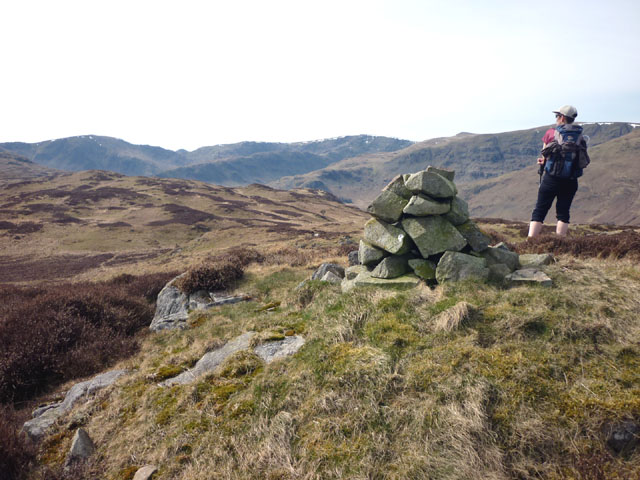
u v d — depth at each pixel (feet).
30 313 35.12
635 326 15.01
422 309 18.89
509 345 14.71
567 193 27.84
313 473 11.93
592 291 17.88
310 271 48.91
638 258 23.71
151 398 19.13
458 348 14.94
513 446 11.14
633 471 9.55
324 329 19.95
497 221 145.89
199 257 126.11
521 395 12.23
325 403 14.28
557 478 10.03
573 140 25.53
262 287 43.73
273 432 13.85
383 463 11.69
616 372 12.62
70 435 18.11
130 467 14.92
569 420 11.19
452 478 10.61
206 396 17.70
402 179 25.52
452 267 21.68
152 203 327.88
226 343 24.90
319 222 314.76
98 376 24.71
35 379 27.04
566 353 13.88
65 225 241.96
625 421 10.61
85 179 437.58
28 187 382.22
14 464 15.61
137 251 200.85
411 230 23.73
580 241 28.37
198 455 14.30
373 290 22.52
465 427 11.69
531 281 19.79
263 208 368.68
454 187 25.26
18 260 175.42
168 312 41.70
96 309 38.91
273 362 18.66
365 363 15.44
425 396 13.28
